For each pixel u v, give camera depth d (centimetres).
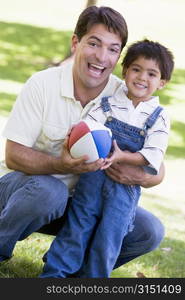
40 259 425
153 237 374
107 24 353
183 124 999
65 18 1777
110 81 377
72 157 343
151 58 372
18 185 363
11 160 365
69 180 374
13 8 1844
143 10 2100
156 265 461
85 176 367
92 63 354
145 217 377
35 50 1342
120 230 358
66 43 1448
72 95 362
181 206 637
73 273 361
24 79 1106
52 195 349
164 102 1116
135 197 366
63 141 367
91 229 362
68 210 370
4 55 1262
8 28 1521
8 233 364
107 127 368
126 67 380
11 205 354
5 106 915
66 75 364
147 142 363
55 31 1559
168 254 491
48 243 457
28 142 364
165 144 365
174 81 1273
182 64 1450
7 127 366
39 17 1741
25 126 362
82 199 364
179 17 2067
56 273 352
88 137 339
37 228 366
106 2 2142
